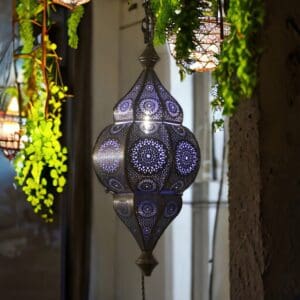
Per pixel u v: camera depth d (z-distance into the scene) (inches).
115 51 215.9
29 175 173.9
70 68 207.9
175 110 117.7
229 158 109.7
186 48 114.2
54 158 150.6
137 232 116.0
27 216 200.4
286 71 107.6
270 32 105.4
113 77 215.2
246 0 85.3
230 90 86.0
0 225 197.6
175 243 201.8
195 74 200.4
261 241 104.0
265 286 103.7
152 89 118.3
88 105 209.8
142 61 121.7
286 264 105.7
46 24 149.7
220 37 113.9
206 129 198.2
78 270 204.8
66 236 205.2
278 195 106.0
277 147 106.3
